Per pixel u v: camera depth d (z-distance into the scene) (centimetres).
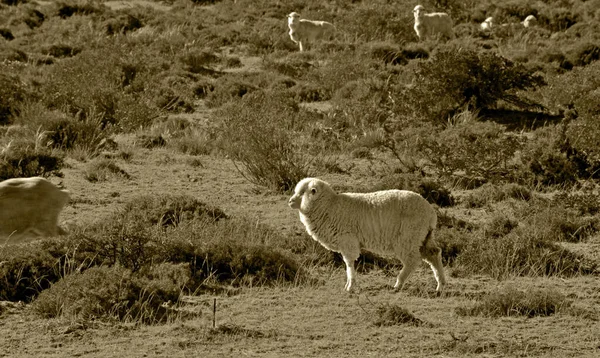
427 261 1802
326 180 2688
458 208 2481
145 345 1489
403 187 2514
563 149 2850
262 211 2394
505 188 2584
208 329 1560
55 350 1464
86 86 3553
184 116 3575
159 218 2183
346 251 1773
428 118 3328
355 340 1526
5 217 1820
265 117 2905
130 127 3319
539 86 3609
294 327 1591
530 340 1552
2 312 1658
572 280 1945
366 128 3222
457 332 1582
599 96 3409
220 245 1962
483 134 3091
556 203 2447
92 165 2742
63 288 1692
